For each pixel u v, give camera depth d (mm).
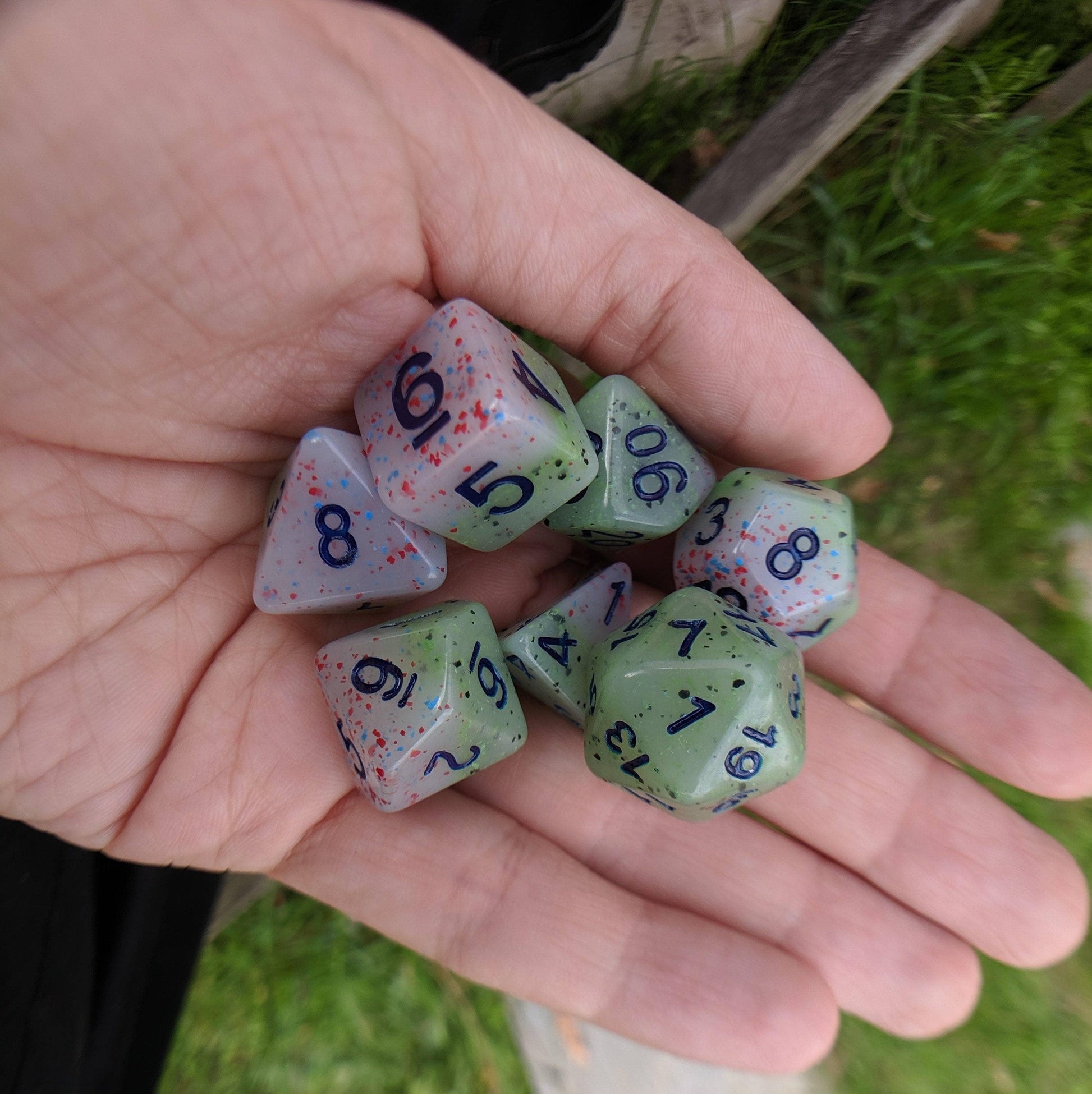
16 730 92
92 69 70
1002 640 112
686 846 112
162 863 102
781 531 102
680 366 104
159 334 84
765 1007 104
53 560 92
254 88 74
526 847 107
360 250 85
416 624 95
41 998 102
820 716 114
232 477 100
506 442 88
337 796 103
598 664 98
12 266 76
